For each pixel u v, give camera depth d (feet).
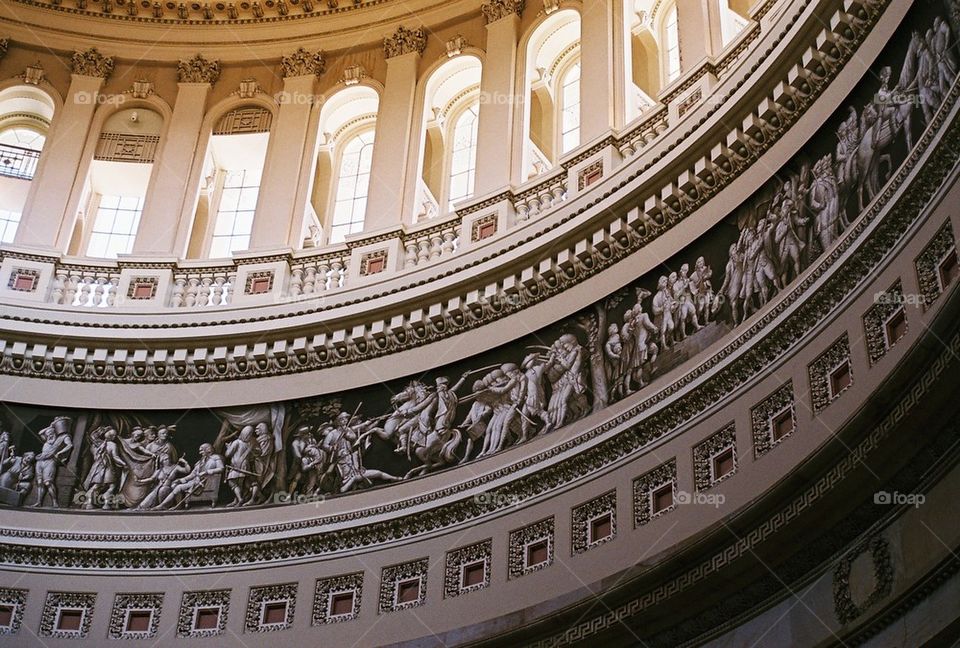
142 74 108.17
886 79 67.51
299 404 89.25
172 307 93.76
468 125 102.63
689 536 67.10
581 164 86.43
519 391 81.10
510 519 76.13
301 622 79.41
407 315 87.97
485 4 102.12
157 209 100.94
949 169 59.57
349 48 106.52
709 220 76.28
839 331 64.49
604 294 80.23
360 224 102.06
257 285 94.32
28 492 87.04
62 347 91.81
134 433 89.71
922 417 55.62
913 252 61.21
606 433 74.38
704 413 70.13
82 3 109.60
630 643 66.74
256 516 84.64
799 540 60.85
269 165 101.81
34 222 99.55
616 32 92.38
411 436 83.97
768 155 74.18
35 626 81.56
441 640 73.77
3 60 107.24
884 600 56.44
